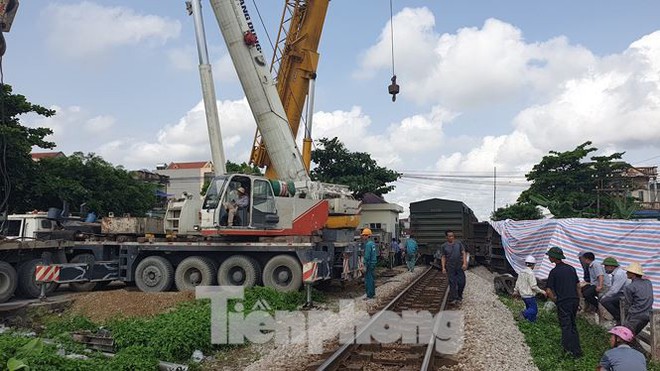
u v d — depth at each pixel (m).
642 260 12.85
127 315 10.89
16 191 25.11
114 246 15.77
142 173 57.78
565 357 8.45
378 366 7.62
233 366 7.93
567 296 8.62
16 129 23.48
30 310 11.25
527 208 38.25
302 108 19.69
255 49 16.84
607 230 14.02
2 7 10.44
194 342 8.45
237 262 14.61
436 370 7.51
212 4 16.69
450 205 28.98
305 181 16.94
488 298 15.16
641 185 41.03
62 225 16.59
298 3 19.69
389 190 37.66
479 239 29.17
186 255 15.36
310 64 19.48
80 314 11.19
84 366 6.51
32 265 12.96
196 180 68.69
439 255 27.28
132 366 6.95
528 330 10.34
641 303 8.50
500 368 7.61
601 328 10.74
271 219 14.79
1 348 6.28
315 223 15.41
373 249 15.01
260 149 18.62
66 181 27.88
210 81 15.80
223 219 14.43
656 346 8.20
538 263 16.75
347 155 37.28
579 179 35.88
